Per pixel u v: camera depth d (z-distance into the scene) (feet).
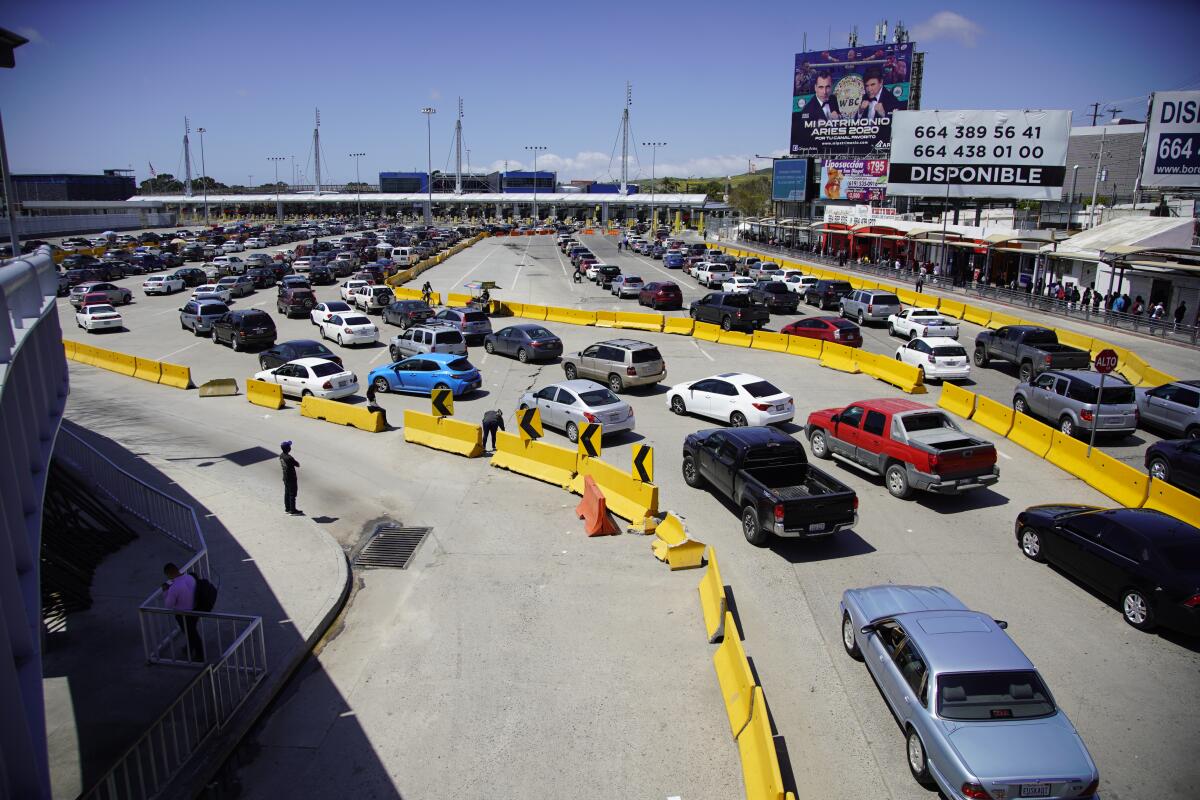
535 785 28.43
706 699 33.22
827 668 34.91
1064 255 131.95
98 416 81.61
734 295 116.88
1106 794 27.25
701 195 504.02
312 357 86.99
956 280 156.76
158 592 36.50
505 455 64.23
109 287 158.81
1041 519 44.29
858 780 28.12
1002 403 78.07
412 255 226.58
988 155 180.86
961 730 26.43
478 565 46.50
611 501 54.49
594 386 68.85
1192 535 37.93
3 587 21.61
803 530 44.62
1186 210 156.87
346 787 28.50
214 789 28.43
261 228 410.93
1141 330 108.27
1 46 31.37
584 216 591.78
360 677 35.45
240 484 60.80
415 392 87.45
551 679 34.86
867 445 56.95
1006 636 29.76
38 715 21.06
